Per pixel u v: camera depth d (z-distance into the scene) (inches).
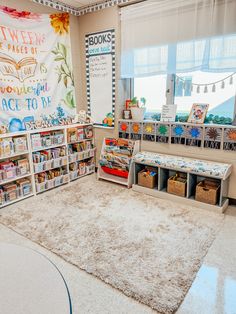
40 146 119.0
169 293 61.2
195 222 94.5
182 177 119.8
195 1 102.0
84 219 97.2
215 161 111.1
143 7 116.1
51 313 29.7
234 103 106.5
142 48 122.0
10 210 105.3
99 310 56.9
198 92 115.3
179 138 119.0
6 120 113.2
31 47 118.7
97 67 140.1
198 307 57.7
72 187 131.2
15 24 111.0
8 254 41.5
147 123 127.3
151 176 119.6
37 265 38.7
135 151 129.3
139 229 89.7
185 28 107.6
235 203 110.2
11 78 112.5
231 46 98.4
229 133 104.7
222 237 84.7
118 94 135.4
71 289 62.9
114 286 63.5
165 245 80.1
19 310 30.3
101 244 80.7
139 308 57.4
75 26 140.5
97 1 127.9
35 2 118.0
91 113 150.4
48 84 129.6
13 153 109.0
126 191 125.6
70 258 74.1
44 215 100.7
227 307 57.6
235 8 94.5
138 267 70.2
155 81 129.1
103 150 139.5
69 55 138.6
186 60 110.6
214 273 68.0
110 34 129.7
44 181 123.6
